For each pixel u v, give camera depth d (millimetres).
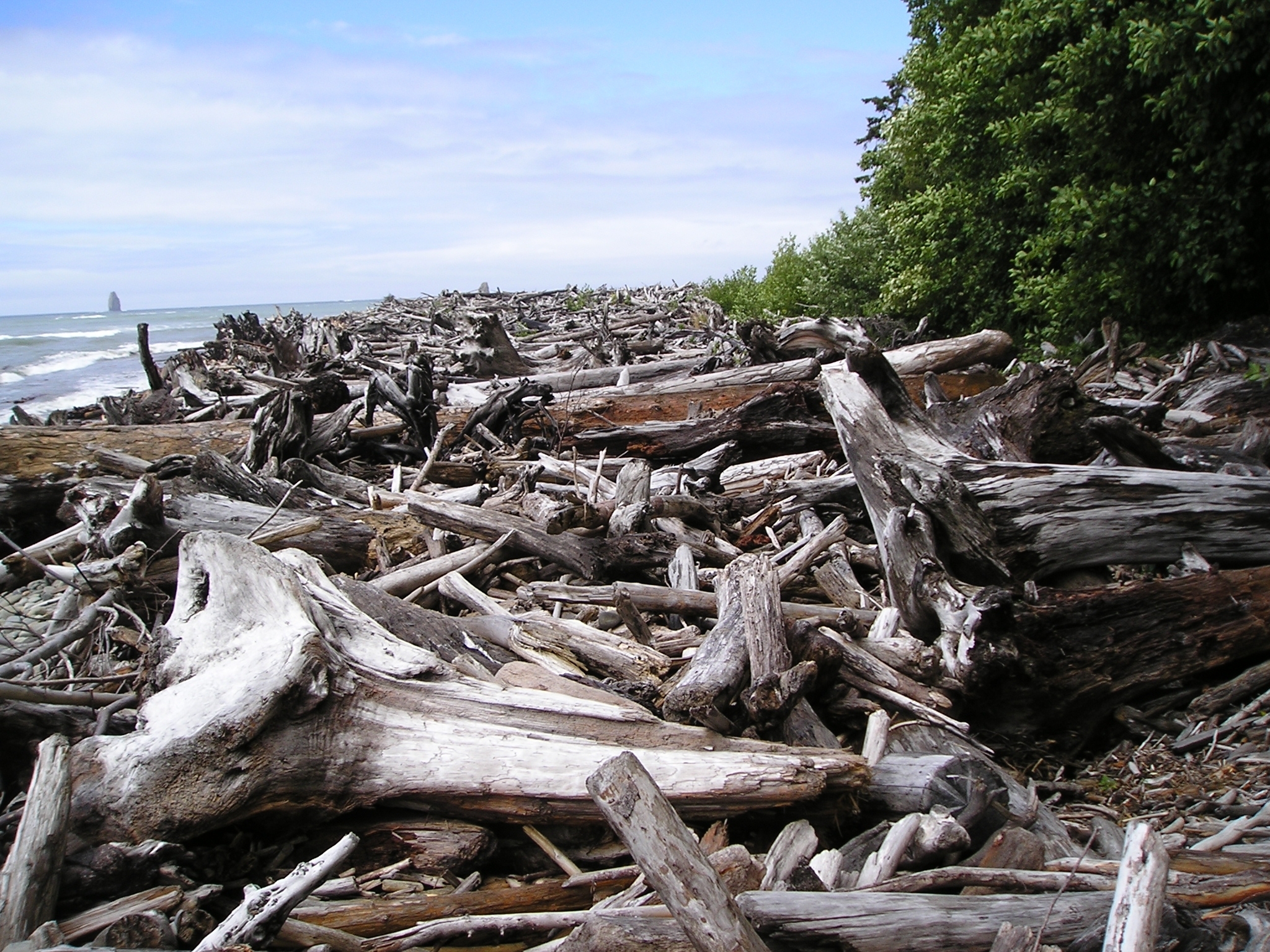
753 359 11312
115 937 2529
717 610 4652
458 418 10727
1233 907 2484
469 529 5730
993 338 10906
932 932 2342
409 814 3264
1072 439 6809
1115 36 11039
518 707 3320
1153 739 4371
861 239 20266
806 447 8727
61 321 129750
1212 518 5148
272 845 3195
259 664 3227
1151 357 12109
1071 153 12781
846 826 3363
